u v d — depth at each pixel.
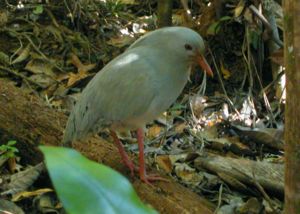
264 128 8.17
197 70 9.13
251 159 7.78
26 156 7.18
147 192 6.20
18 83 9.09
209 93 9.05
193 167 7.33
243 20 9.02
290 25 3.80
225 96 8.77
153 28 10.28
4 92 7.53
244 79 8.98
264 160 7.70
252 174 6.82
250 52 8.88
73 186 2.14
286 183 4.11
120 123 5.99
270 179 6.77
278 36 8.95
